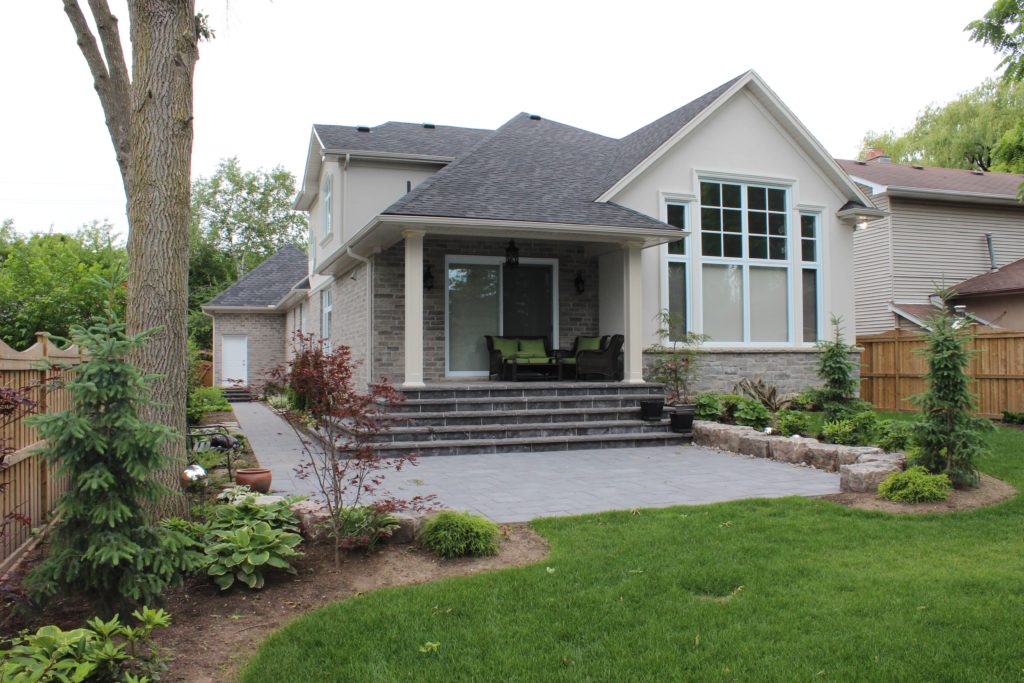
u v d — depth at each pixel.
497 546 5.46
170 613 4.25
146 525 3.96
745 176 14.59
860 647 3.65
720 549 5.34
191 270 39.94
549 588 4.54
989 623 3.91
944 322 7.62
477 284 14.30
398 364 13.32
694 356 13.59
